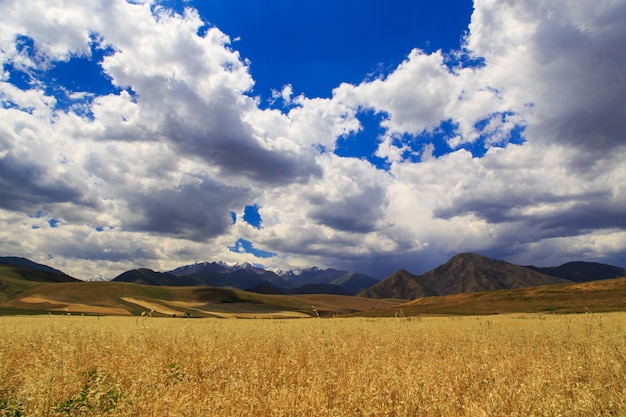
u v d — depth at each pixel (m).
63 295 160.50
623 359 11.88
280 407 7.44
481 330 21.75
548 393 8.25
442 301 136.00
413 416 7.75
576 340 16.09
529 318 43.22
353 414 7.75
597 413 7.45
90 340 15.05
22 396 7.96
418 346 16.64
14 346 13.71
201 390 9.16
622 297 93.44
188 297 184.50
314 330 19.94
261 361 12.15
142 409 7.39
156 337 16.30
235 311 151.00
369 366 10.44
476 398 8.77
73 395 8.66
